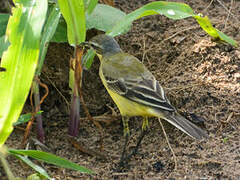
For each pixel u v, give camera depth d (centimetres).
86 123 1145
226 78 1117
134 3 1389
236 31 1247
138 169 957
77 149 1054
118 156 1025
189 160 941
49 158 803
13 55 777
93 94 1219
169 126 1053
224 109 1049
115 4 1379
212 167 906
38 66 948
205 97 1078
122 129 1125
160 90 942
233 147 955
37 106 982
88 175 943
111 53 1071
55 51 1248
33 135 1096
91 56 1050
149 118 1093
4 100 774
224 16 1320
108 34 1077
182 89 1106
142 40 1271
